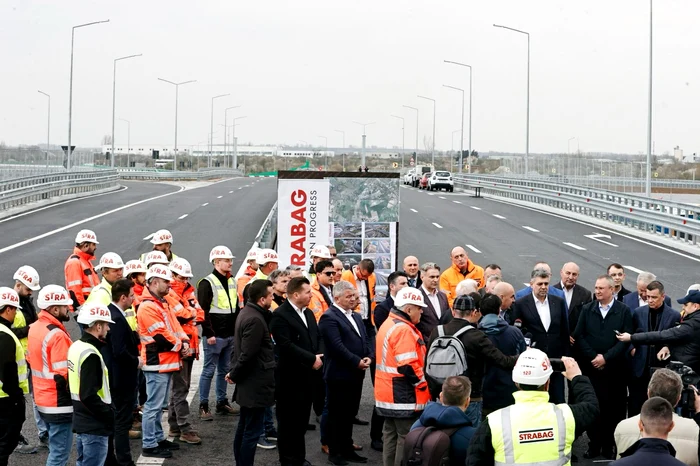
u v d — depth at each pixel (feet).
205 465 30.94
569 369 22.38
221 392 37.99
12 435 27.53
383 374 28.35
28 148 165.37
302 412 30.89
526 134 186.50
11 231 106.42
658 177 305.53
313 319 31.94
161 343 31.94
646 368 32.65
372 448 33.60
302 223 53.11
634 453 18.97
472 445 20.49
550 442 20.11
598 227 123.75
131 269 34.91
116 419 29.81
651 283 33.01
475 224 126.72
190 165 586.04
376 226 53.72
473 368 27.91
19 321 34.60
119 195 180.75
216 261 37.65
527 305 33.76
